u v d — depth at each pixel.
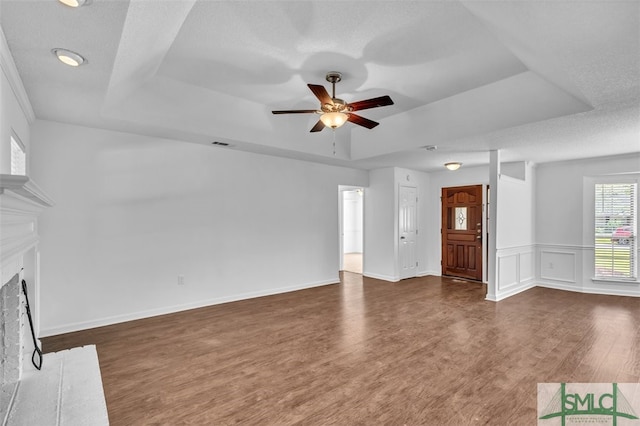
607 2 1.62
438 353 3.09
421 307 4.68
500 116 3.80
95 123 3.67
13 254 1.52
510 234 5.46
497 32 2.52
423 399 2.32
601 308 4.62
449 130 4.31
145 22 1.96
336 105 3.12
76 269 3.72
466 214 6.71
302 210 5.93
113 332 3.64
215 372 2.72
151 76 3.48
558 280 5.97
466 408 2.21
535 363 2.88
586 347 3.22
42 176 3.52
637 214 5.34
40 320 3.50
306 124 5.12
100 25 1.78
